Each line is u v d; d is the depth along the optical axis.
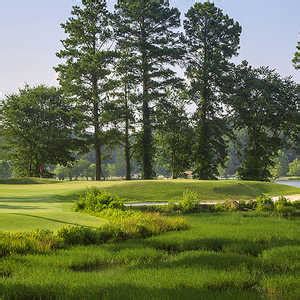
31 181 55.53
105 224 20.05
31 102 76.88
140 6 65.62
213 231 19.97
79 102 65.31
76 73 63.53
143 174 67.00
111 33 66.25
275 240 17.69
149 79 65.94
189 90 69.75
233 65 71.06
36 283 11.02
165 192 41.97
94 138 65.94
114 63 65.31
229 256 14.33
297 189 48.75
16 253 14.91
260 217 27.14
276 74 71.56
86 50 66.25
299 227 21.83
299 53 70.56
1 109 77.44
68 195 38.84
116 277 11.64
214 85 70.25
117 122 65.25
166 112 66.69
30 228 19.34
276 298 9.85
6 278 11.76
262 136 70.62
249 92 69.31
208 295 9.82
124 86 66.19
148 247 16.38
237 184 46.00
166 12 66.88
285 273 12.17
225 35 70.94
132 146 67.69
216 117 70.31
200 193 42.31
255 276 11.77
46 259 14.02
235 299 9.62
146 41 67.12
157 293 9.91
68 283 10.95
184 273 11.95
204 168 68.81
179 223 21.64
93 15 65.75
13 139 78.31
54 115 75.81
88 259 14.03
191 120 70.06
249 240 17.58
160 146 77.62
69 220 22.25
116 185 43.59
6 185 49.53
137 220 21.39
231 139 72.75
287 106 69.88
